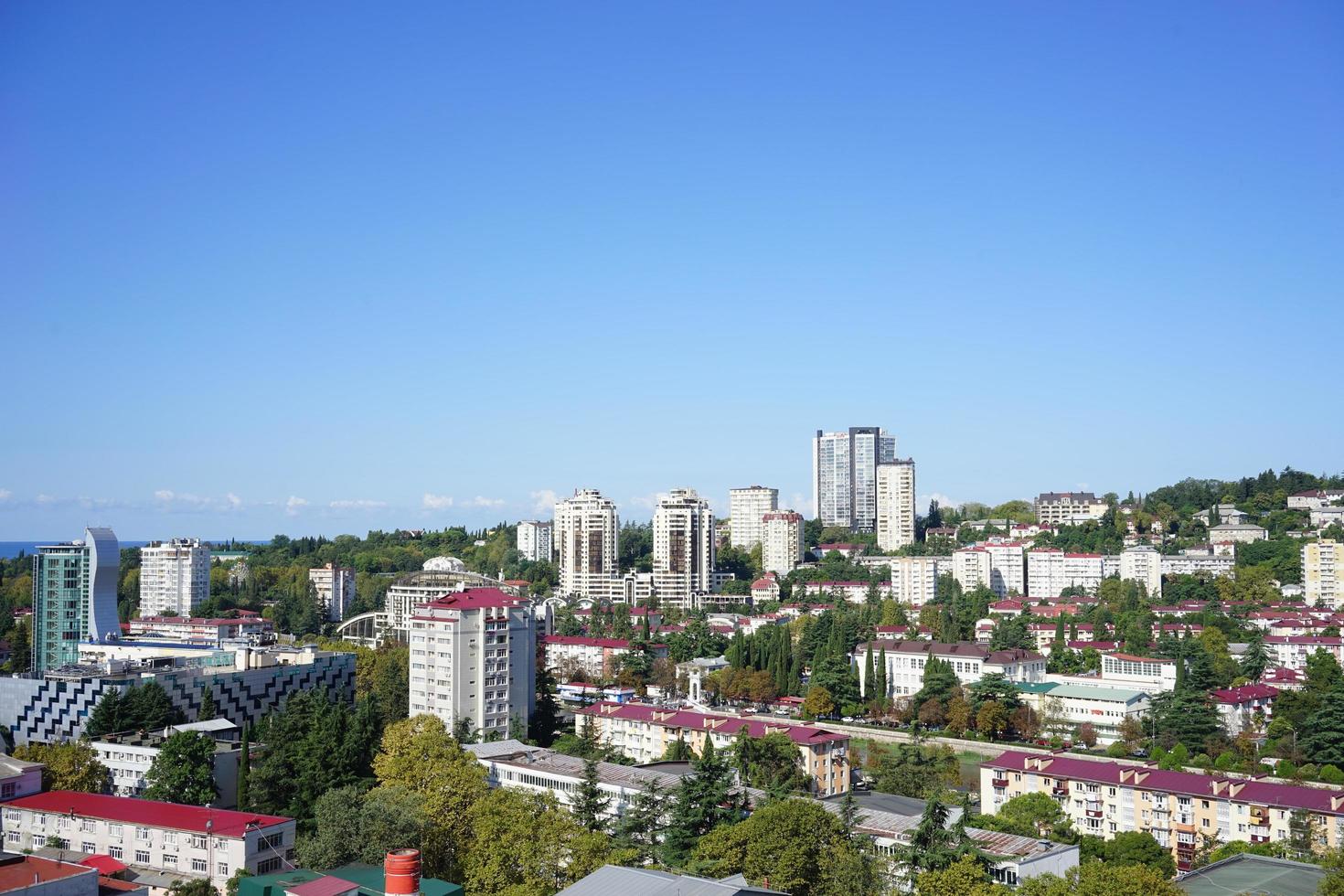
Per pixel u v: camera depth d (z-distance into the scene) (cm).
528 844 17425
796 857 16775
